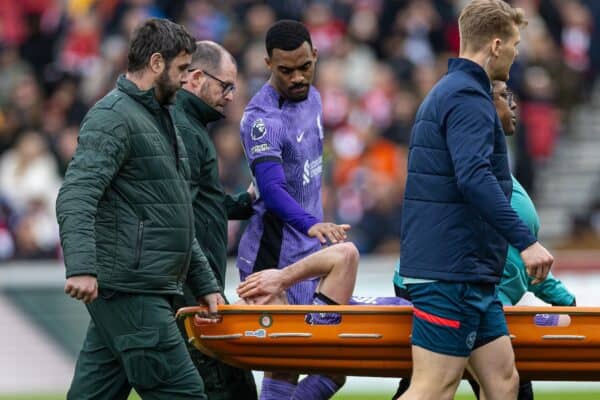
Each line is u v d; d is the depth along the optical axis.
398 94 55.38
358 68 55.88
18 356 47.47
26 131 54.28
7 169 52.81
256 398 25.58
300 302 25.06
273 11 56.62
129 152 21.12
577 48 60.72
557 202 58.31
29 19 58.00
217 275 25.06
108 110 21.08
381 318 22.34
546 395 43.31
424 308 21.03
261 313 22.42
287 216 24.59
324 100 53.84
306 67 25.28
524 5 59.53
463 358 21.06
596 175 58.97
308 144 25.69
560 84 59.41
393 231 52.19
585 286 49.03
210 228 24.91
